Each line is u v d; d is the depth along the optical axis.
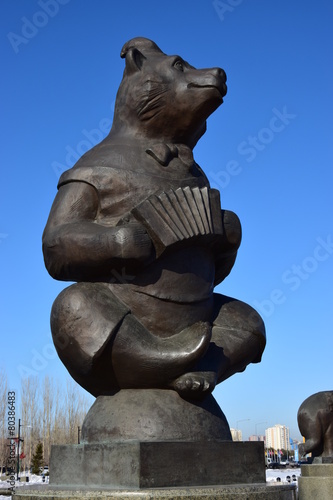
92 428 3.43
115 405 3.43
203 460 3.19
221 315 3.86
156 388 3.47
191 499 2.87
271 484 3.25
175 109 3.88
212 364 3.57
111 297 3.52
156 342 3.44
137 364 3.37
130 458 3.05
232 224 3.85
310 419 8.02
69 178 3.75
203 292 3.69
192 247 3.67
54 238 3.58
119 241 3.36
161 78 3.89
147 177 3.70
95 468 3.21
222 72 3.92
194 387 3.35
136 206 3.49
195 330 3.46
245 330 3.80
